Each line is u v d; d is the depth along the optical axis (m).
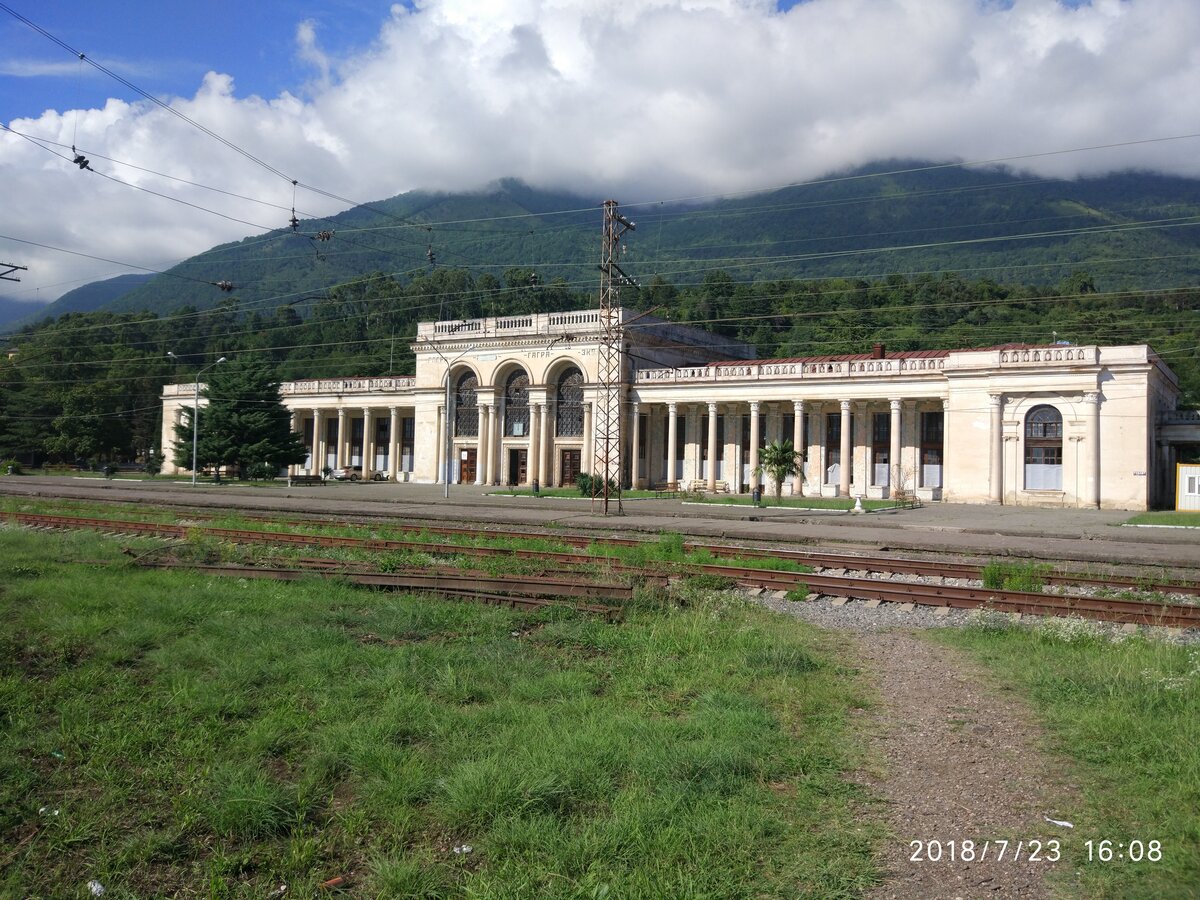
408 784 6.82
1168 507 50.81
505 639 11.78
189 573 16.27
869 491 52.94
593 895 5.37
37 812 6.49
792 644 11.82
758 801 6.82
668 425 61.72
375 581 15.32
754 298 99.75
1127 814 6.65
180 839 6.17
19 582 15.13
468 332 67.56
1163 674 10.20
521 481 66.38
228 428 66.38
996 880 5.73
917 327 89.19
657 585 15.43
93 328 94.44
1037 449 46.44
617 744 7.73
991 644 12.28
